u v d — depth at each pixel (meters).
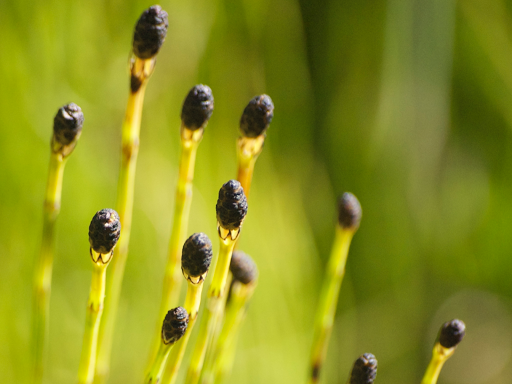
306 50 1.02
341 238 0.47
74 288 0.71
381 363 1.20
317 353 0.48
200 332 0.44
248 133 0.44
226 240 0.42
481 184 1.16
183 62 0.76
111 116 0.72
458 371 1.28
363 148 1.07
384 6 0.99
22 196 0.64
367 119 1.05
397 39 0.92
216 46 0.80
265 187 0.89
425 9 0.89
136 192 0.72
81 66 0.67
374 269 1.16
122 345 0.72
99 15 0.68
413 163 1.04
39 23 0.62
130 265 0.72
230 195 0.42
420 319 1.23
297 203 0.97
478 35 0.99
